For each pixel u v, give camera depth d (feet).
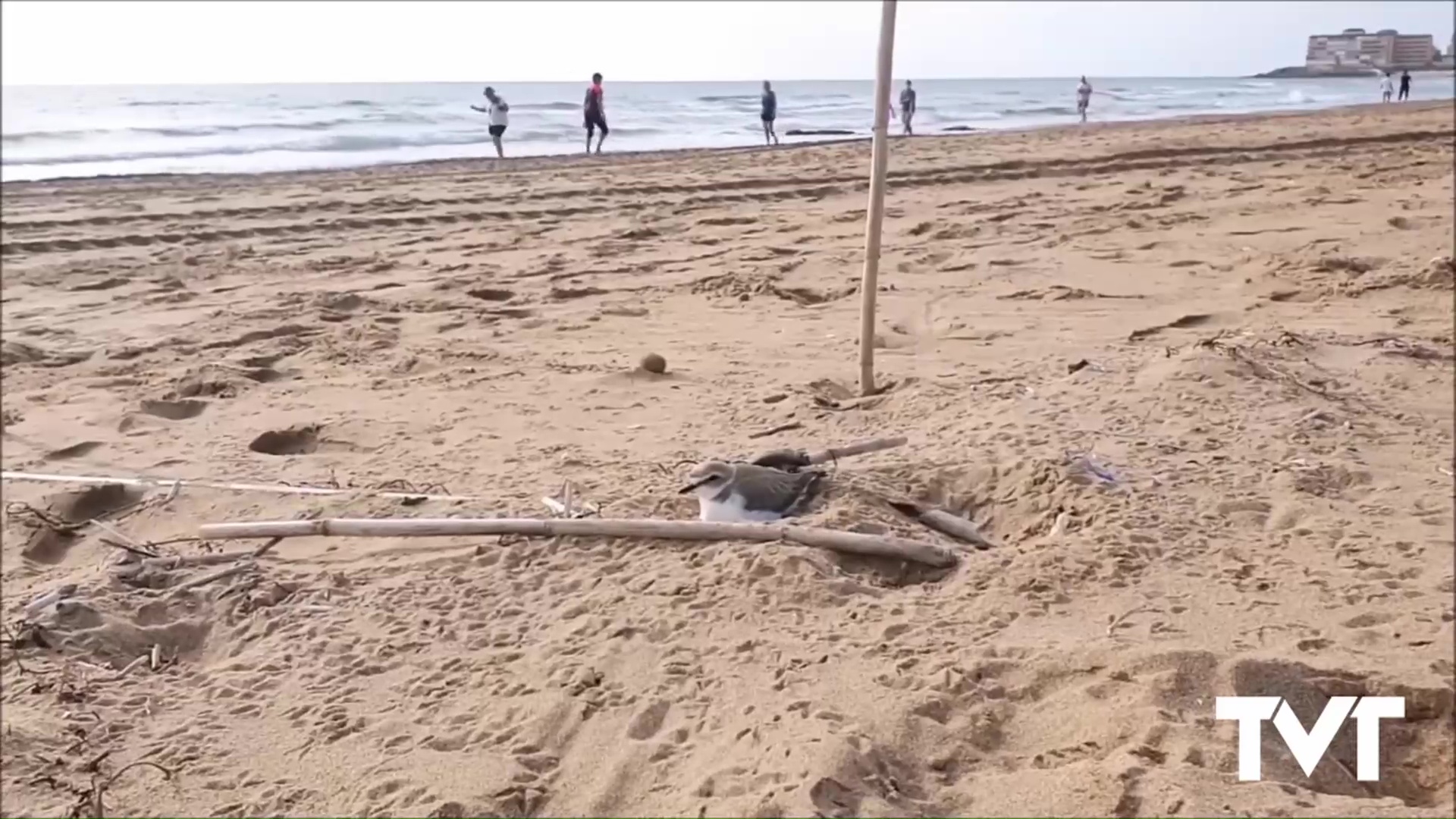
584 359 24.59
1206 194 44.65
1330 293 26.96
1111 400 18.66
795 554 13.29
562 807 9.52
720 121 117.19
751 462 16.20
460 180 54.24
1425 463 15.84
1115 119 117.70
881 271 32.71
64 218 42.70
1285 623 11.51
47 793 10.12
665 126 108.78
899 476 15.94
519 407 21.25
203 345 26.16
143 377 23.85
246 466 18.51
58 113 125.59
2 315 29.60
